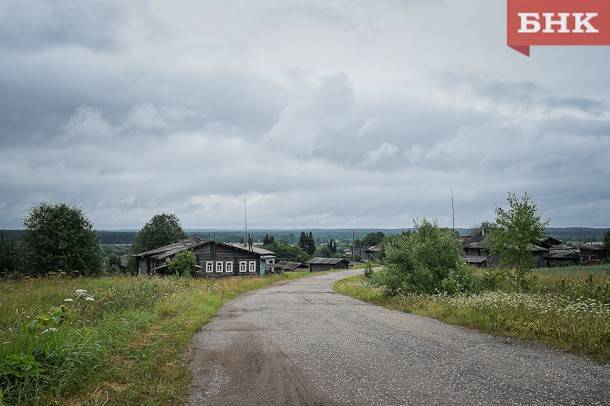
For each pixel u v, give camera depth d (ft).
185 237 302.04
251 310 59.72
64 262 152.66
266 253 188.55
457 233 71.67
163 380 24.14
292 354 30.91
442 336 37.32
